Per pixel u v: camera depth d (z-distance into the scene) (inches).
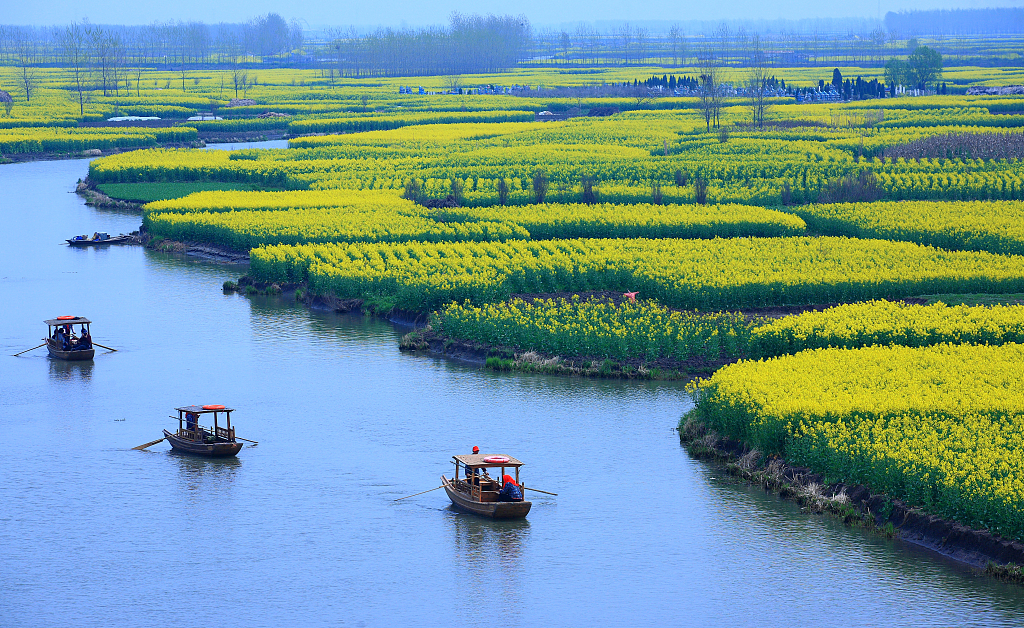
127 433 3260.3
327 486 2844.5
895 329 3777.1
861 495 2618.1
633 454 3029.0
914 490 2477.9
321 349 4180.6
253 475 2923.2
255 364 3971.5
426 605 2222.0
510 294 4731.8
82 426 3321.9
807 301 4542.3
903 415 2856.8
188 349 4190.5
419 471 2938.0
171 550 2477.9
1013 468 2429.9
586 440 3139.8
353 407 3462.1
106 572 2372.0
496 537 2534.5
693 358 3873.0
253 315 4756.4
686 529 2551.7
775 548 2438.5
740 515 2620.6
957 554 2351.1
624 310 4178.2
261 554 2456.9
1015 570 2223.2
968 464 2450.8
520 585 2301.9
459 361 4005.9
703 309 4434.1
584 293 4778.5
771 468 2824.8
